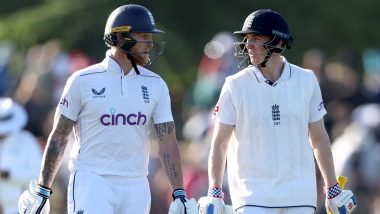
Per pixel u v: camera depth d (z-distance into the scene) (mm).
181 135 57938
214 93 45656
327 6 65812
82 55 57875
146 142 25875
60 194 42250
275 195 26000
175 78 61938
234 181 26375
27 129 50062
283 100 26172
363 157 42438
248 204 26062
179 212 25656
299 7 65625
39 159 30641
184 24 65250
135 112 25641
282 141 26109
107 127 25531
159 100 25969
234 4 66250
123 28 25594
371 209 42062
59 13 63000
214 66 48250
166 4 64812
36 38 62906
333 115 46062
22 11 64875
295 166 26125
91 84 25562
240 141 26266
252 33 26109
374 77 58000
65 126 25609
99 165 25531
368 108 46094
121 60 25812
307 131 26344
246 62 27047
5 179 30234
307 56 57000
